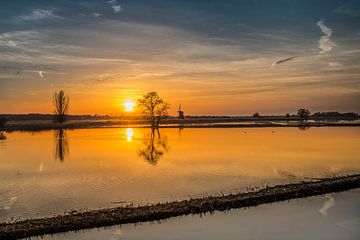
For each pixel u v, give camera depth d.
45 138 83.25
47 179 35.31
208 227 22.95
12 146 65.31
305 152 54.44
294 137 82.69
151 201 27.28
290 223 23.86
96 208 25.58
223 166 41.84
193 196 28.61
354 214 25.56
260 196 27.52
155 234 21.81
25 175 37.38
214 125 141.00
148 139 79.38
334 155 51.00
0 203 26.94
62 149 60.44
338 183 31.22
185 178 35.25
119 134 96.38
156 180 34.41
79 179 35.19
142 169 40.31
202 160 46.66
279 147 61.28
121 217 23.11
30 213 24.59
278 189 29.42
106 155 52.47
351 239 21.86
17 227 21.23
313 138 79.56
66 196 28.84
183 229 22.58
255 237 21.84
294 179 34.75
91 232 21.77
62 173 38.34
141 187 31.66
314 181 32.59
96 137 85.88
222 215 24.86
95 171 39.34
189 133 98.88
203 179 34.78
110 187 31.73
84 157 50.44
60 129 123.25
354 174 36.12
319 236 22.22
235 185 32.25
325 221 24.34
